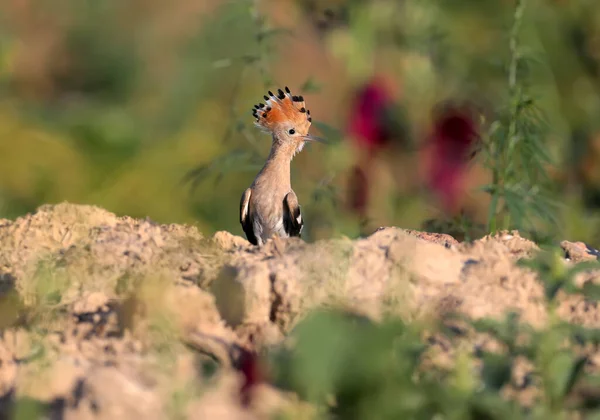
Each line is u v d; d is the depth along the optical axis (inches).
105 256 363.9
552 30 832.9
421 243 350.0
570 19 840.3
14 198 807.7
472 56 712.4
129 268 358.6
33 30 982.4
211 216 795.4
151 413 280.1
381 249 349.1
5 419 291.3
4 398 299.6
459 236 566.9
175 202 809.5
